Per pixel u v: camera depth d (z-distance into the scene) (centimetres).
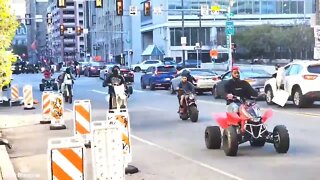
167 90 4000
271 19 10781
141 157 1234
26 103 2680
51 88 4091
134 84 4994
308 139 1432
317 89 2278
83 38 19438
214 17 10269
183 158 1209
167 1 10325
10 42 1566
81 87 4588
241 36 9275
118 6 4456
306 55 8725
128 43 12862
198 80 3347
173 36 10381
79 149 645
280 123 1783
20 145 1466
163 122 1933
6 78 1546
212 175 1018
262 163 1118
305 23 9050
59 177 638
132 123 1922
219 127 1430
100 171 772
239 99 1232
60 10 19575
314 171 1025
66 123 1983
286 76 2433
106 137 776
